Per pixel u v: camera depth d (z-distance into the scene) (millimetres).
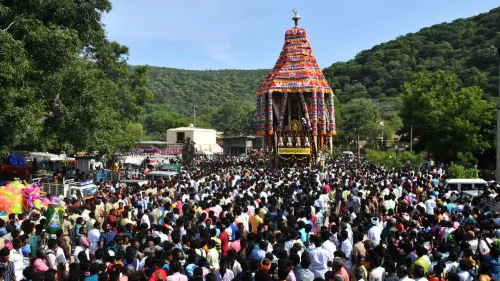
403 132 57000
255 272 8562
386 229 13016
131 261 9805
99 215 15617
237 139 82438
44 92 23188
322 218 16438
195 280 7988
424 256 9477
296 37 52562
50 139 25578
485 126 46500
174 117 121062
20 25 21172
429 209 16609
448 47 109188
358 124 74188
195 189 22828
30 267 9102
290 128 51406
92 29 27703
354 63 129750
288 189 20484
